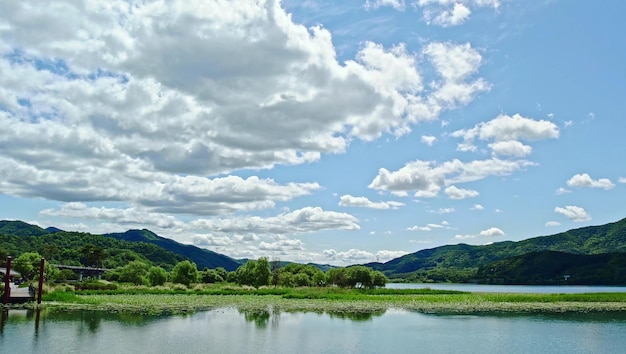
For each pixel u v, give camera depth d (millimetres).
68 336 49750
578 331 58906
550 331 58750
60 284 117438
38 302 79312
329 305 88812
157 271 146125
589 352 46531
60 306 77125
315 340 50500
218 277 196750
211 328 57594
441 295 114375
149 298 95562
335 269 162750
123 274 154250
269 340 50031
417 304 92500
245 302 92125
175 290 116125
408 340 51312
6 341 46656
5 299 77812
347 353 44312
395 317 72250
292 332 55688
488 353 45531
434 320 69000
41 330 53188
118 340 48156
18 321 60062
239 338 50875
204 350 44281
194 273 152750
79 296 95562
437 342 50406
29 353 41594
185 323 61500
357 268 151250
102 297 95000
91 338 48938
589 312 81500
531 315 76375
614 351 46875
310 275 186000
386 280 162000
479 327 61719
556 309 86375
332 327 60406
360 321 67000
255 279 150625
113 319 63594
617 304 95500
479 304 93625
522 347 48406
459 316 74438
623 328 61625
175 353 42781
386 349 46406
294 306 86500
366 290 131750
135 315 68500
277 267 158875
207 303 88938
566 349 47781
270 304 89438
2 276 106875
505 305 92375
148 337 50250
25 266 155750
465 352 45844
